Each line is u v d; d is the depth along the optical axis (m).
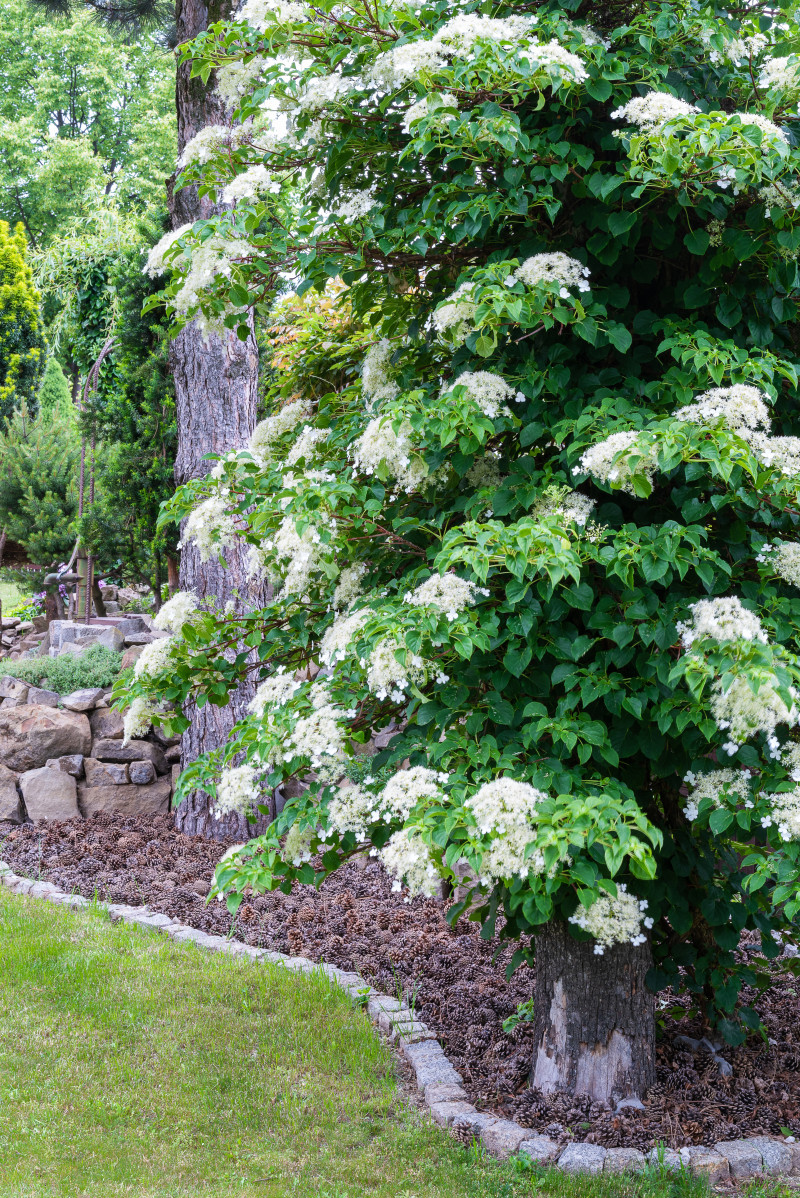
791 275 2.97
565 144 2.84
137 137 28.66
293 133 3.37
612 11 3.20
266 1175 2.96
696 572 2.85
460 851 2.42
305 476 3.11
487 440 3.07
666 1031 3.83
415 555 3.25
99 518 9.73
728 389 2.59
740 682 2.33
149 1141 3.13
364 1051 3.70
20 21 27.64
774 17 3.24
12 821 7.03
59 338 19.48
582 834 2.36
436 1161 3.03
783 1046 3.73
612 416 2.83
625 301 3.08
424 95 2.83
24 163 27.97
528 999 4.14
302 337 4.27
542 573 2.64
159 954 4.66
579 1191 2.80
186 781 3.40
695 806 2.79
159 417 9.27
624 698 2.75
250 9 3.04
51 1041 3.78
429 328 3.26
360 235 3.19
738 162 2.58
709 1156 2.94
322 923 5.19
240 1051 3.72
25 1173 2.93
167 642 3.43
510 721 2.79
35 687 7.87
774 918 3.60
